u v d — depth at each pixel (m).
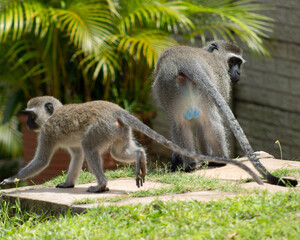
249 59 16.84
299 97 15.48
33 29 14.78
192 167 10.81
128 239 6.52
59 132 9.16
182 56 10.61
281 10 15.82
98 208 7.69
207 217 6.79
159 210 7.34
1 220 8.44
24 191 9.36
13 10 13.62
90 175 10.52
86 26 13.30
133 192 8.80
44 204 8.51
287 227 6.22
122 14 14.66
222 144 11.01
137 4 14.60
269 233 6.12
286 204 7.03
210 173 10.30
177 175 9.84
